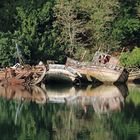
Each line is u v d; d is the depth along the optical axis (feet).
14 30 349.82
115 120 189.57
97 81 313.12
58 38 342.23
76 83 305.12
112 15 350.02
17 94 258.57
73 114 201.46
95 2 349.20
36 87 293.43
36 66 301.22
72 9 344.08
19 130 174.91
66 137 164.04
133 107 217.36
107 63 313.73
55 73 303.89
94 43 350.23
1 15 352.28
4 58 315.58
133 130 173.58
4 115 199.82
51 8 349.82
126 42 356.38
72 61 314.55
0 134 168.66
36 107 217.36
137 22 351.87
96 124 182.91
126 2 358.23
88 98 246.06
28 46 325.01
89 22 348.59
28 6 350.43
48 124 183.83
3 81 302.66
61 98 245.86
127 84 315.58
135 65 330.75
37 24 344.49
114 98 246.06
